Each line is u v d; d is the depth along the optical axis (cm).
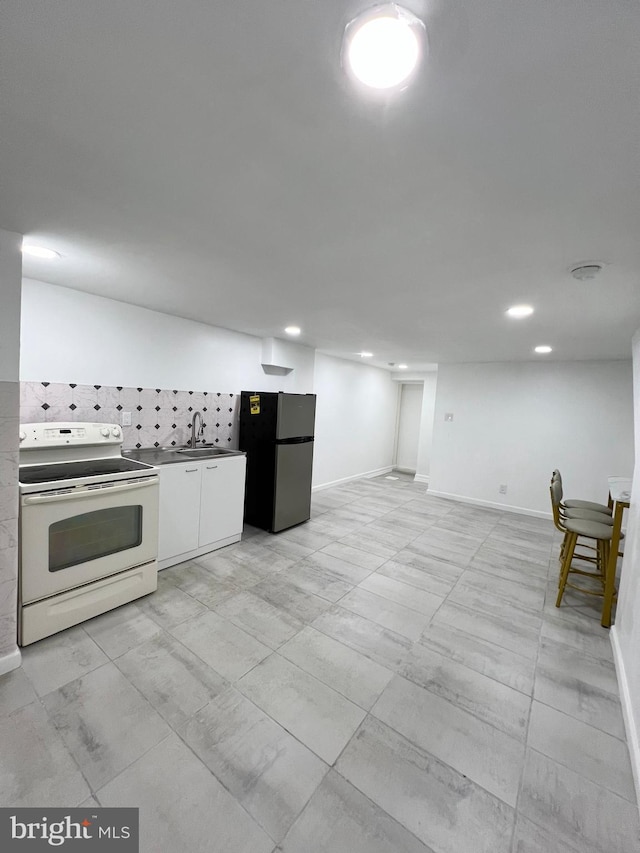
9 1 63
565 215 127
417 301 242
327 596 265
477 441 543
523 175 107
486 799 133
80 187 126
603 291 199
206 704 167
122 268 210
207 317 334
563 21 61
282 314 306
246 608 244
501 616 253
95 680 177
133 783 132
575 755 153
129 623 222
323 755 146
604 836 123
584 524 273
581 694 186
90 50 73
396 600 266
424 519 463
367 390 684
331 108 85
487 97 79
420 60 69
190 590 262
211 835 118
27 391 250
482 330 316
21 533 189
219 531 335
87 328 277
